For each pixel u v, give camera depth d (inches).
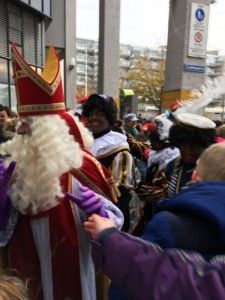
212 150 54.8
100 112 120.7
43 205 69.2
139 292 45.7
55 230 69.9
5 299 40.5
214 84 128.4
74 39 647.8
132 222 138.8
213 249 47.1
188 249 47.3
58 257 70.2
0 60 433.4
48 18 559.2
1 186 67.6
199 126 99.3
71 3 631.2
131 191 123.5
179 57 684.1
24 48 495.8
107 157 119.3
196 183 52.9
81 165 74.4
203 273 44.3
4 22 436.5
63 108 75.8
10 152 71.8
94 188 76.9
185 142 101.1
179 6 683.4
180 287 43.7
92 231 53.3
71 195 67.2
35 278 70.1
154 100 1712.6
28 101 70.2
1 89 437.7
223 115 157.9
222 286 43.0
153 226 50.0
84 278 71.9
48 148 68.5
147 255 46.6
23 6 479.8
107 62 542.3
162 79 1656.0
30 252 70.5
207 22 681.6
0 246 69.4
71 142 73.7
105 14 532.1
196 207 47.6
